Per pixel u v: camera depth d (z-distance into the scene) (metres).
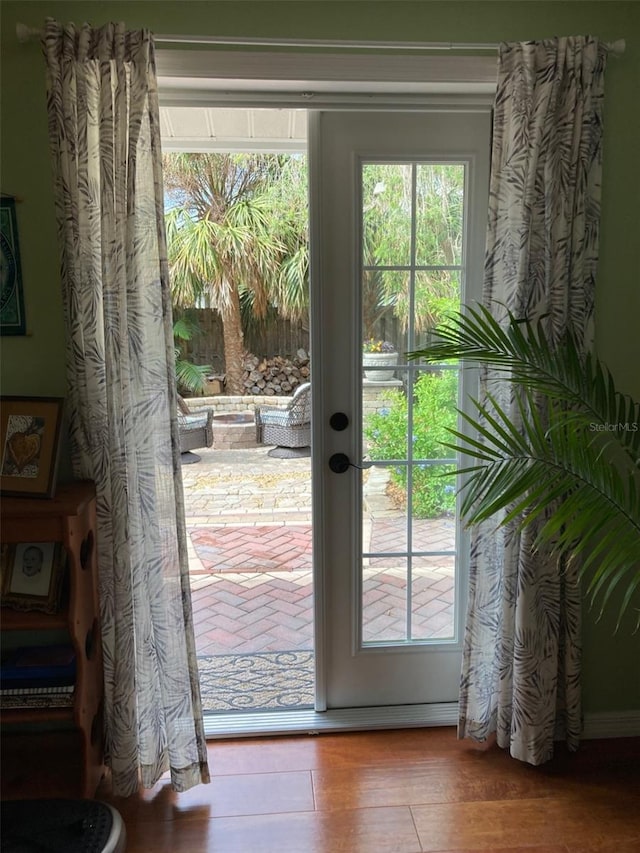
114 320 1.77
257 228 8.05
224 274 8.19
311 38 1.87
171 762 1.92
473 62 1.89
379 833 1.79
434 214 2.09
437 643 2.31
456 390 2.19
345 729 2.23
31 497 1.76
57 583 1.82
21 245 1.90
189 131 3.69
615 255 2.03
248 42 1.82
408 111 2.02
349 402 2.15
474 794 1.94
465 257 2.10
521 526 1.47
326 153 2.02
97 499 1.85
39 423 1.82
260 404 8.16
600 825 1.82
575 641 2.04
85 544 1.84
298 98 1.98
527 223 1.84
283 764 2.07
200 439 6.49
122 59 1.71
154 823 1.84
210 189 7.91
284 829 1.81
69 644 2.03
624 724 2.24
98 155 1.78
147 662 1.92
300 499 5.33
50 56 1.70
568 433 1.53
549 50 1.79
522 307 1.88
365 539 2.25
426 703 2.34
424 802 1.91
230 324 8.48
